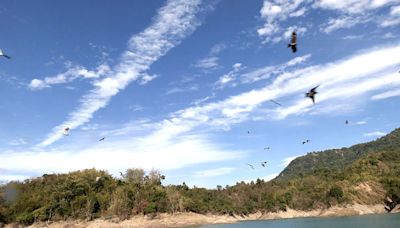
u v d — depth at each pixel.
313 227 104.62
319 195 196.12
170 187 179.25
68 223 141.12
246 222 164.75
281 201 199.25
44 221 140.75
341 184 196.75
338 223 115.81
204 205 175.50
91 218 145.88
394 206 172.25
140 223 147.62
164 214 157.25
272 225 130.25
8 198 147.12
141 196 160.00
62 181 161.00
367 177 196.50
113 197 155.12
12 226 137.62
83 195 153.75
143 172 186.75
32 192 153.62
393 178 183.75
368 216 150.38
